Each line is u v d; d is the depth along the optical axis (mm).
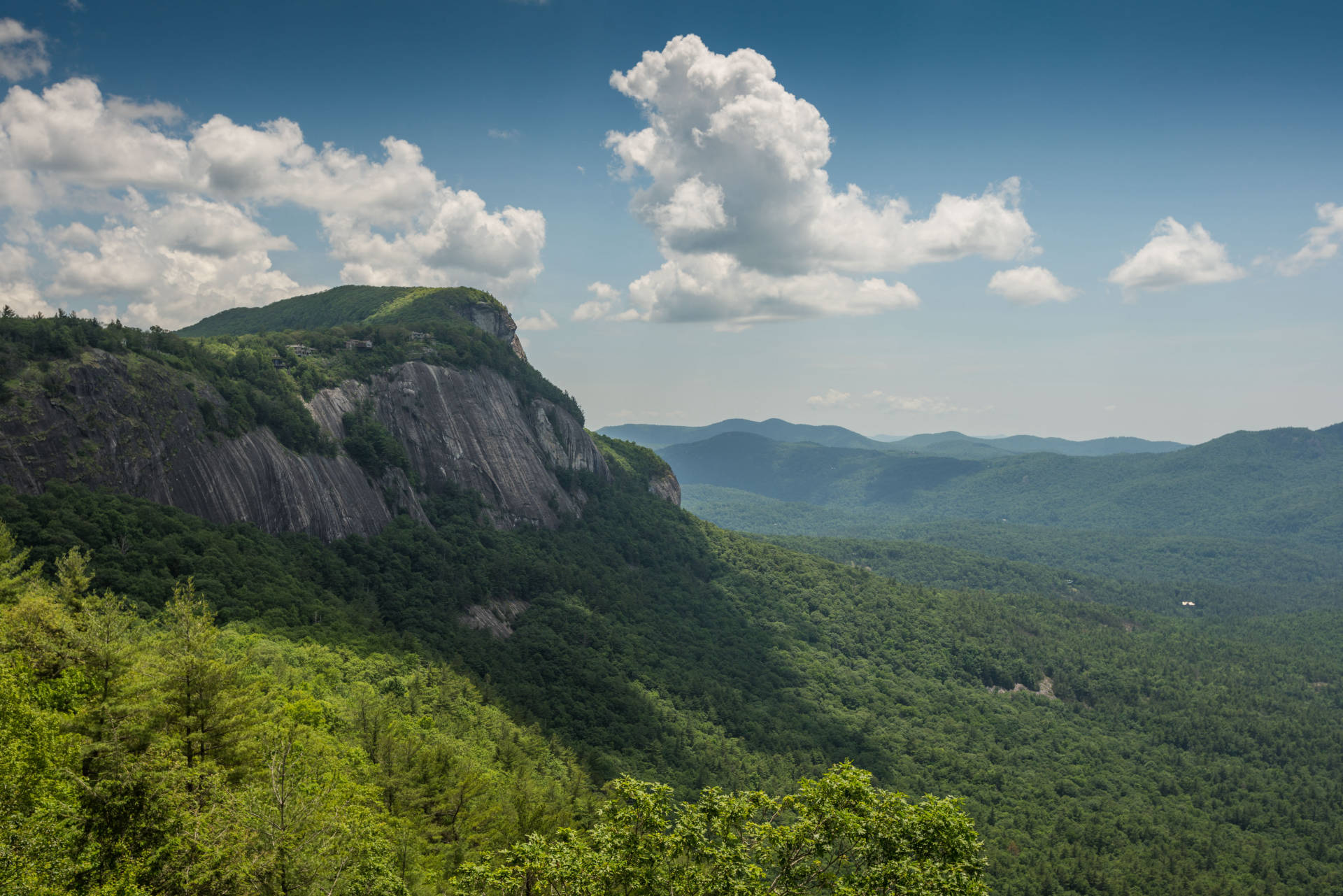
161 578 79812
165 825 33250
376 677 84375
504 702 101062
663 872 29781
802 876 28922
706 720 128500
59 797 32125
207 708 38938
